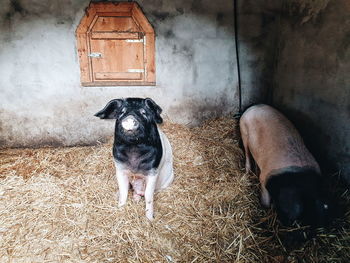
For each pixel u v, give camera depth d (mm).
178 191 2969
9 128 3947
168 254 2307
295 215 2250
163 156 2568
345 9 2645
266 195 2740
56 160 3668
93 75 3834
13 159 3668
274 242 2391
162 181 2857
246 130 3172
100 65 3803
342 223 2459
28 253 2266
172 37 3832
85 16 3586
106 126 4098
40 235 2424
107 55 3768
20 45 3650
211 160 3441
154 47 3803
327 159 3008
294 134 2811
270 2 3846
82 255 2264
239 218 2650
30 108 3904
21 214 2631
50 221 2562
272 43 4027
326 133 2990
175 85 4039
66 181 3127
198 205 2805
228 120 4145
